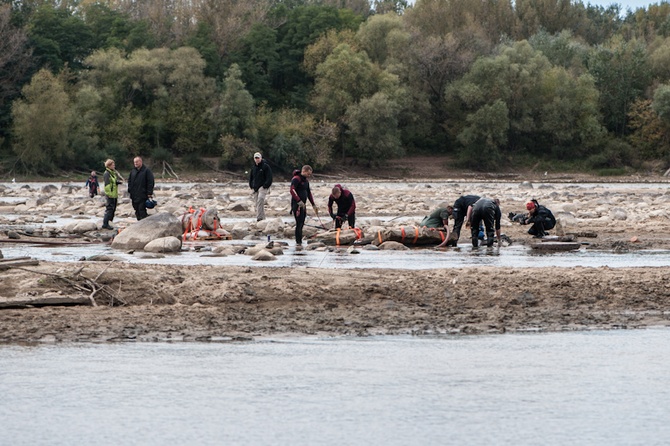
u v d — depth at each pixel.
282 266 58.88
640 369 32.94
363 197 151.00
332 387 30.02
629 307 46.19
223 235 82.12
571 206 124.75
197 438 24.56
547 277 51.44
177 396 28.75
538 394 29.39
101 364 32.91
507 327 41.00
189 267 51.34
